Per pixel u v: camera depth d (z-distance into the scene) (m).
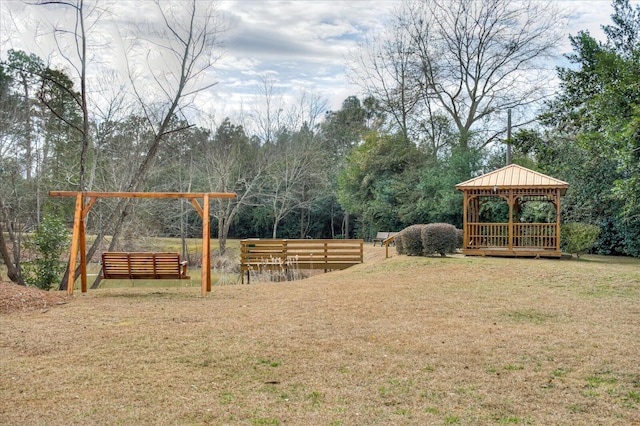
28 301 10.30
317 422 4.76
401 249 19.69
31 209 22.28
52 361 6.50
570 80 24.86
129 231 24.98
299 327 8.42
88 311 9.82
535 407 5.16
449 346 7.29
